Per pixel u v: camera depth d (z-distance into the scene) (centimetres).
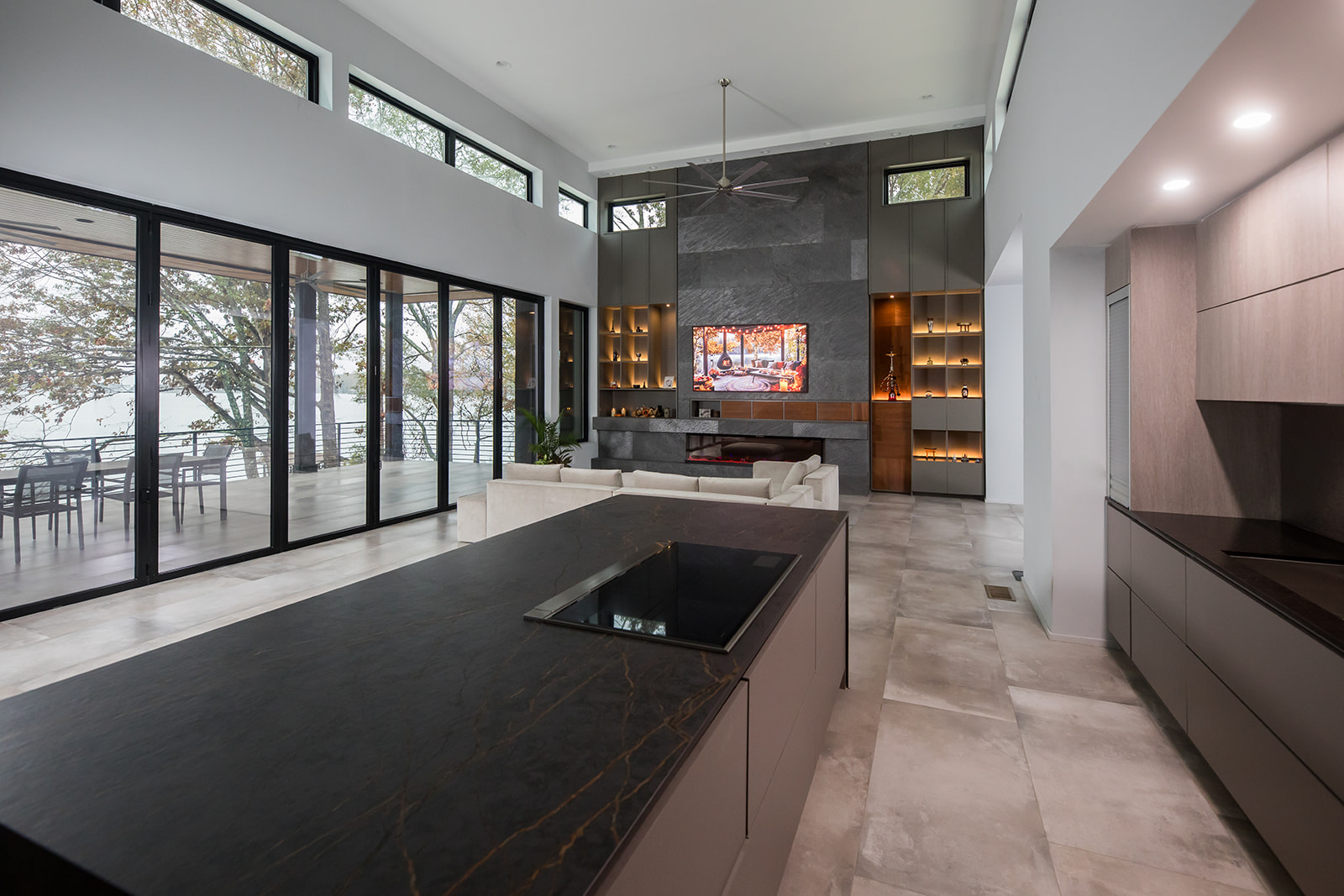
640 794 76
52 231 372
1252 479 284
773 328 864
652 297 923
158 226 421
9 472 363
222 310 464
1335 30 135
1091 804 210
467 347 713
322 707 96
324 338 545
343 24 534
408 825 70
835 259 830
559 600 144
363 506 591
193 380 448
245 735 88
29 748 84
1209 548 228
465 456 713
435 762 82
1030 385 411
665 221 918
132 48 392
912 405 796
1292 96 165
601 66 637
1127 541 299
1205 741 213
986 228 731
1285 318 211
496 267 729
